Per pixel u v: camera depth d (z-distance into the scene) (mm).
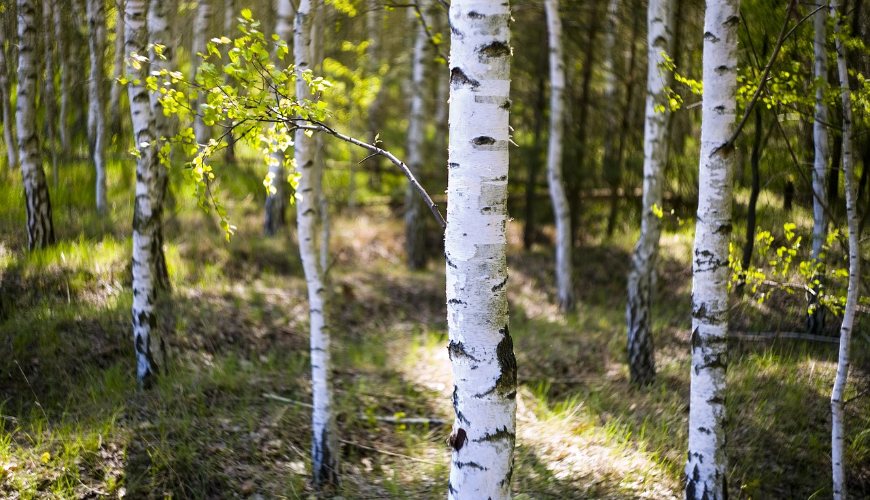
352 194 14188
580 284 10625
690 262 9828
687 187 9852
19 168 9227
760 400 5922
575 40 10984
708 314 4387
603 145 11773
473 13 2926
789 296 7352
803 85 5680
